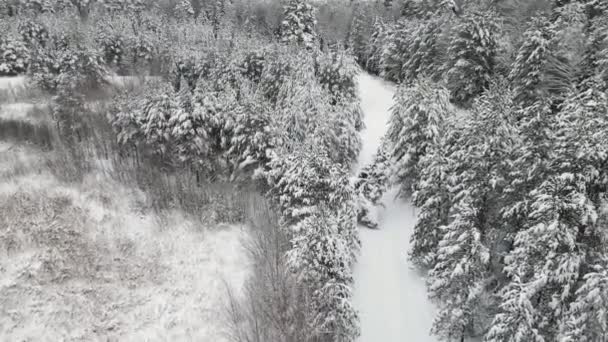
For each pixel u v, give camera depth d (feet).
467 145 57.21
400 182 77.97
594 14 94.02
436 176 57.26
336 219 57.57
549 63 77.92
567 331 36.81
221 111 82.74
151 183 81.46
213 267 63.26
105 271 62.23
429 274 55.11
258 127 76.13
